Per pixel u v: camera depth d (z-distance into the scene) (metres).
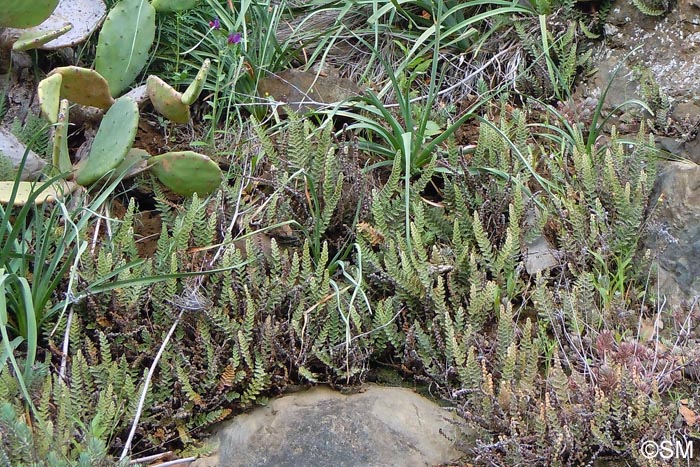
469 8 4.63
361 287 3.84
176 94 3.95
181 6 4.31
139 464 3.47
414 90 4.48
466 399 3.67
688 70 4.24
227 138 4.27
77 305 3.74
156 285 3.77
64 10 4.26
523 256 3.94
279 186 3.99
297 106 4.36
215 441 3.67
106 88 4.01
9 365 3.65
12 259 3.78
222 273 3.82
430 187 4.21
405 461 3.59
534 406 3.60
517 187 3.96
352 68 4.55
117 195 4.03
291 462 3.58
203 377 3.70
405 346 3.76
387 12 4.64
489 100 4.40
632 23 4.38
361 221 4.01
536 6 4.50
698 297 3.82
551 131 4.32
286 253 3.87
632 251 3.95
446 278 3.91
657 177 4.05
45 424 3.46
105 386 3.65
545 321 3.81
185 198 4.05
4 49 4.18
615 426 3.58
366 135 4.32
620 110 4.29
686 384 3.70
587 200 4.00
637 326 3.84
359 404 3.69
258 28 4.45
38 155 4.05
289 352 3.72
